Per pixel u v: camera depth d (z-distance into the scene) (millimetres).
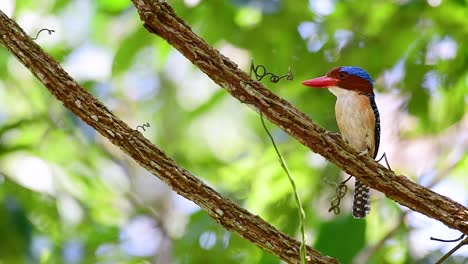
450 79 13133
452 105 13250
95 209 14281
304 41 13109
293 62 13000
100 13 14688
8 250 11836
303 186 12680
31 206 13133
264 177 12750
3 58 14234
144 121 15773
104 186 14211
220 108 15453
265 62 13023
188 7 12656
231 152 15391
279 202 12531
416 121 13492
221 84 6367
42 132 13703
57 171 13516
